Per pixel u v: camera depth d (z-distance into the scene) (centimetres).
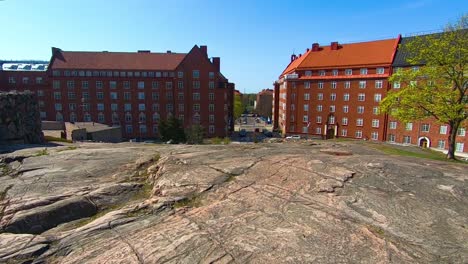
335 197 702
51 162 1245
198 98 6931
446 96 2264
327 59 6250
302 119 6550
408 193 712
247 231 556
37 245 550
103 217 672
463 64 2230
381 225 568
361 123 5759
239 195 750
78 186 935
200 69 6825
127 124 6975
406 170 880
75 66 6725
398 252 477
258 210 653
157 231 580
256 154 1206
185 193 793
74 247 543
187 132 5391
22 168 1160
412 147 2533
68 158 1313
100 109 6850
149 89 6894
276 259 462
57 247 547
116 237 568
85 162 1237
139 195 874
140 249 515
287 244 504
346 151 1311
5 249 540
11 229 665
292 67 7438
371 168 900
